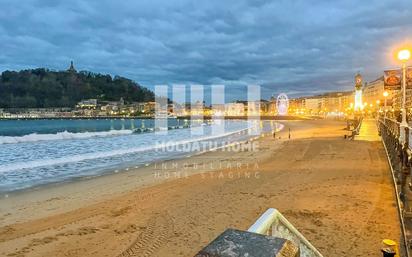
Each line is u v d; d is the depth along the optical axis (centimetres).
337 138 3672
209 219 977
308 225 882
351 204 1056
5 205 1197
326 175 1548
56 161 2336
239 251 120
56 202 1234
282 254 120
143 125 10725
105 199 1255
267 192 1266
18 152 2884
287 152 2550
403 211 774
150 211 1074
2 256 750
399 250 680
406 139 909
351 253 709
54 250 781
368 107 13188
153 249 776
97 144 3684
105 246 798
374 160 1934
